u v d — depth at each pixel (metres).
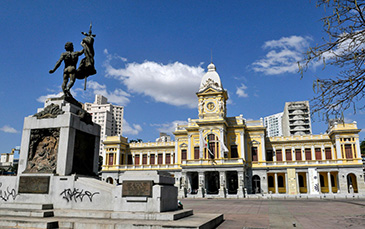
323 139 66.50
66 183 14.69
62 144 15.45
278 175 67.44
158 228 11.42
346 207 30.14
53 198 14.65
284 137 69.44
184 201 43.59
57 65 17.41
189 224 11.62
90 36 18.64
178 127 74.44
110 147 77.56
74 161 15.88
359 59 9.23
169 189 14.33
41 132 16.06
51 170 15.18
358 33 9.04
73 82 17.52
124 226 11.61
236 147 66.56
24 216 13.36
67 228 12.05
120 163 77.44
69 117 15.72
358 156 59.84
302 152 67.50
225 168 59.88
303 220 19.11
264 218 20.12
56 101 16.73
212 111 66.19
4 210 13.74
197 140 67.19
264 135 67.69
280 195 55.91
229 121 68.69
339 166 60.44
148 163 78.50
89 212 13.20
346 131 61.25
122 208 13.34
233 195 56.44
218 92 66.06
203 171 60.97
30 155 15.86
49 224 11.89
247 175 64.56
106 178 75.81
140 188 13.31
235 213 23.89
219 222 16.67
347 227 15.99
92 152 17.52
